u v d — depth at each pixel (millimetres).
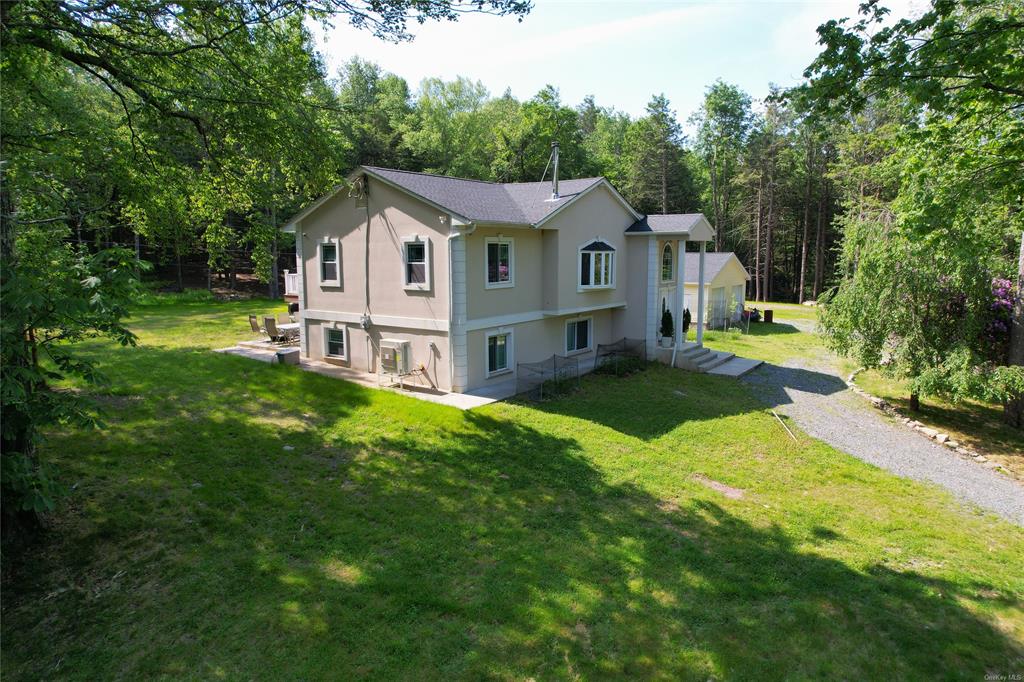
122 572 6867
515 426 13492
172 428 11648
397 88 60562
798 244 59906
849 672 6039
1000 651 6520
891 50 9164
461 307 15711
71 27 9258
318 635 6039
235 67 10961
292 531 8164
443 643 6039
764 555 8422
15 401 5590
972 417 17234
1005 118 13070
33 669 5355
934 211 13297
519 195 20172
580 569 7660
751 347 28250
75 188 11961
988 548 9242
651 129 55250
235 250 45812
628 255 22234
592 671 5773
